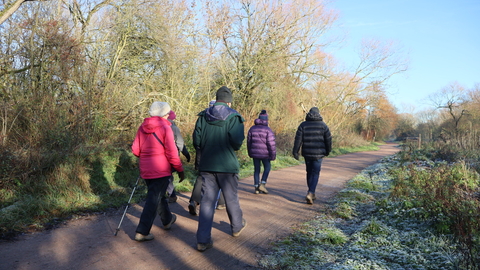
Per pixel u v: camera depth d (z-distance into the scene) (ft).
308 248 13.01
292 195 23.79
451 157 39.34
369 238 14.01
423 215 15.67
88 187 19.62
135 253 12.07
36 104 23.09
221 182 13.28
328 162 51.31
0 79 24.80
